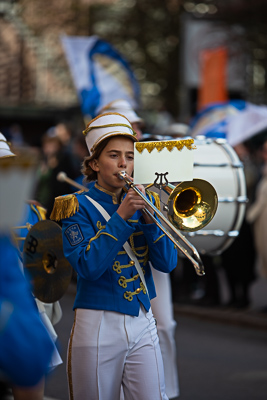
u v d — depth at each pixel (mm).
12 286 3143
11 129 24453
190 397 8281
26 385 3100
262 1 26531
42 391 4590
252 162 14312
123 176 5109
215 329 12070
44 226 5852
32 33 31938
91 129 5293
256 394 8438
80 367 5109
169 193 5211
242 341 11203
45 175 12945
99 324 5086
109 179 5207
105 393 5117
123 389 5215
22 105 32594
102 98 12883
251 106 13141
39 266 5844
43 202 12906
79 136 11172
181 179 5172
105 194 5301
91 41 13336
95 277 4992
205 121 12961
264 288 15766
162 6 33000
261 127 12711
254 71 28516
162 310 6980
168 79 33250
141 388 5102
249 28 26984
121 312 5105
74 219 5191
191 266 13547
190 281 13656
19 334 3055
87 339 5078
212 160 7633
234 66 26531
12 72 35094
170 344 7047
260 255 12539
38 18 31625
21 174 3107
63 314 12539
